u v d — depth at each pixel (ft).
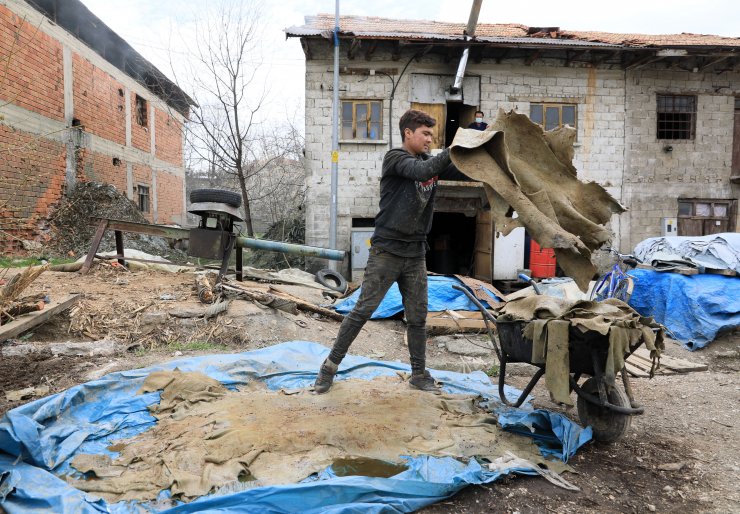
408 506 7.26
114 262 24.13
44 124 37.50
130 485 7.30
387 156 10.61
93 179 45.32
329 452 8.49
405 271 11.27
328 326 19.86
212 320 17.72
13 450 7.55
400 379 12.86
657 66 36.35
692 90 36.94
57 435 8.71
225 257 20.99
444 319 20.98
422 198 10.59
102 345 15.02
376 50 34.47
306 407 10.25
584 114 36.24
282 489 6.97
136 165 55.88
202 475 7.55
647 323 9.32
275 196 54.95
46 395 10.94
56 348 14.20
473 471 8.03
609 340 8.57
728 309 20.67
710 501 8.05
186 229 22.91
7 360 13.00
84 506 6.57
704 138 37.19
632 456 9.61
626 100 36.45
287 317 19.15
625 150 36.63
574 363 9.46
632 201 36.83
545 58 35.81
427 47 32.86
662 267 23.50
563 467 8.77
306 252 22.77
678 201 37.37
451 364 16.67
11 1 33.37
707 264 22.53
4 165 32.60
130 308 17.76
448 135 44.60
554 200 9.68
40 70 36.96
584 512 7.59
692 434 11.04
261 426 9.21
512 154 10.03
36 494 6.69
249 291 19.81
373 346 18.56
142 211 58.23
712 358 19.62
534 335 9.47
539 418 9.87
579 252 8.78
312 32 32.14
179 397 10.70
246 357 13.73
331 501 7.08
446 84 35.14
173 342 16.30
